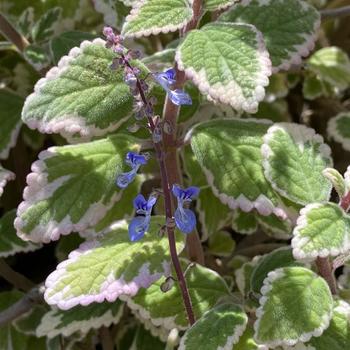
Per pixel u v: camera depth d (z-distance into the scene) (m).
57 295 0.48
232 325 0.49
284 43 0.56
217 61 0.48
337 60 0.76
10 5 0.73
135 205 0.46
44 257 0.75
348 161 0.73
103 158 0.52
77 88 0.51
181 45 0.49
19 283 0.67
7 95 0.68
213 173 0.52
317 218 0.47
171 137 0.53
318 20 0.57
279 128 0.53
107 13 0.65
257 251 0.66
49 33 0.68
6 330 0.63
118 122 0.52
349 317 0.49
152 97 0.46
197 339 0.48
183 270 0.53
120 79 0.51
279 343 0.47
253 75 0.47
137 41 0.70
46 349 0.63
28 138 0.73
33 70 0.73
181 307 0.53
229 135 0.53
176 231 0.50
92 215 0.51
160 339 0.60
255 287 0.53
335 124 0.70
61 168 0.52
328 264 0.50
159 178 0.64
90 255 0.49
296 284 0.48
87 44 0.52
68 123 0.51
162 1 0.50
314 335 0.47
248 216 0.65
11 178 0.56
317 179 0.51
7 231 0.63
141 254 0.49
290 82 0.77
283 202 0.52
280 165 0.51
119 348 0.65
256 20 0.56
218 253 0.67
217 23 0.50
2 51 0.74
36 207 0.51
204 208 0.63
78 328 0.57
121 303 0.58
